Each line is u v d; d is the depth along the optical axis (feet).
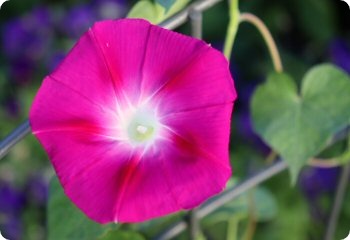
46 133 1.04
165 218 1.37
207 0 1.16
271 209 1.50
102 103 1.09
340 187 1.44
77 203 1.04
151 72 1.10
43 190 2.21
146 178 1.08
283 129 1.26
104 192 1.06
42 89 1.05
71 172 1.05
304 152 1.24
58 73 1.06
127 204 1.06
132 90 1.10
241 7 2.69
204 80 1.07
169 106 1.10
